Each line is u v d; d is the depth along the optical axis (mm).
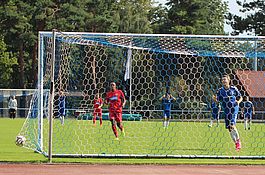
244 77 47312
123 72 50594
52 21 83812
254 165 19344
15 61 90312
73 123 46156
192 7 96188
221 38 21922
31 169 17734
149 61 47875
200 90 49906
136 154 22125
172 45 31047
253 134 36312
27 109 68250
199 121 50781
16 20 84062
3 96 68875
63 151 23469
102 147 26094
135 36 21734
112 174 16844
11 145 26609
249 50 29125
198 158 21188
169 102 41750
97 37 22344
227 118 24234
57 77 36594
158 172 17391
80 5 87875
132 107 52906
